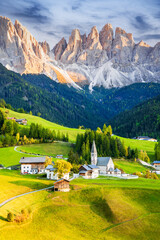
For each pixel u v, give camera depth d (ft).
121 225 291.38
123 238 271.08
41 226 267.80
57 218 290.97
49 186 390.21
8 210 282.36
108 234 275.39
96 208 326.85
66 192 360.07
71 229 275.80
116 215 309.42
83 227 283.18
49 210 305.32
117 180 466.29
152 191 368.68
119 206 326.65
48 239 248.32
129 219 303.27
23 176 470.80
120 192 367.04
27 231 253.44
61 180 365.81
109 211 318.04
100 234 274.16
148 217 305.73
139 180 471.21
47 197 341.82
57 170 440.86
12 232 244.63
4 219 262.47
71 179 459.32
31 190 364.99
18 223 261.44
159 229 286.05
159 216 308.40
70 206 324.19
